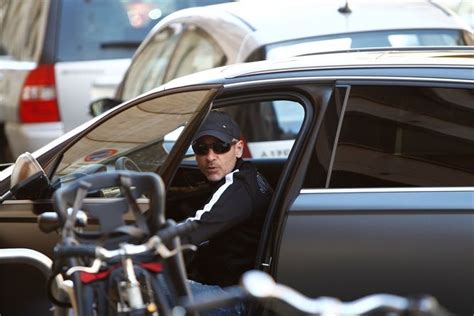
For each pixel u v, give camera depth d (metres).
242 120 20.41
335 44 19.91
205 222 13.15
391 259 11.81
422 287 11.75
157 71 23.27
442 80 12.44
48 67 27.08
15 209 13.94
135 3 27.80
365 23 20.44
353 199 12.10
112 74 27.08
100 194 13.53
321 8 21.16
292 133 20.42
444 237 11.75
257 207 13.45
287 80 12.84
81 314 10.30
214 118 13.67
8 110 27.77
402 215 11.89
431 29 20.42
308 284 11.94
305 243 11.98
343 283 11.88
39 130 26.95
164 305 10.27
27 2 29.44
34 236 13.77
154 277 10.41
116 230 10.48
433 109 12.38
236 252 13.62
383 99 12.51
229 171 13.67
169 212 15.86
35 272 13.90
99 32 27.45
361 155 12.38
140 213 10.61
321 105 12.58
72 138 14.46
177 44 22.92
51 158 14.37
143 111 14.10
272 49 19.81
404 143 12.36
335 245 11.92
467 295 11.69
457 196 11.95
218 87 13.18
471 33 20.78
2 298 14.09
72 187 10.52
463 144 12.20
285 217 12.12
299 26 20.41
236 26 20.98
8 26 31.14
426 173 12.20
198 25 22.25
